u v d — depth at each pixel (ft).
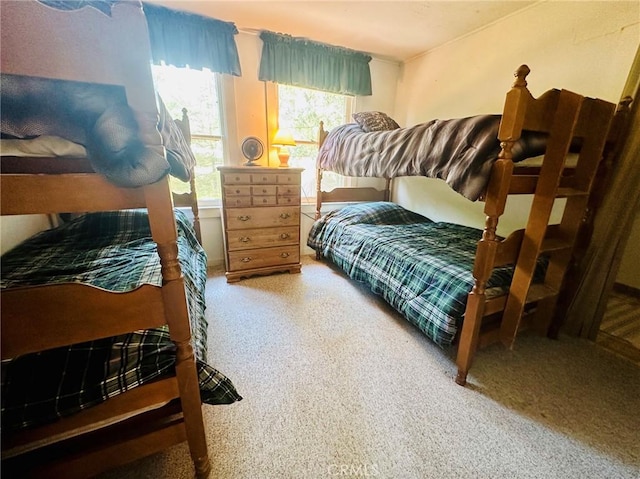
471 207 9.03
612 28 5.69
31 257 4.59
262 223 8.58
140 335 2.80
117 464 2.77
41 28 1.71
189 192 9.22
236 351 5.47
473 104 8.70
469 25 8.07
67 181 2.02
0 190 1.92
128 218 6.49
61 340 2.21
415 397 4.44
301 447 3.62
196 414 2.94
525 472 3.35
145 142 2.07
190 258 5.80
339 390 4.55
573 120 3.79
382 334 6.10
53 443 2.64
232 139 9.20
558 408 4.25
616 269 5.50
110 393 2.49
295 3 7.02
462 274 5.15
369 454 3.54
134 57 1.92
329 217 10.31
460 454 3.55
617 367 5.15
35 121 1.90
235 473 3.29
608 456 3.54
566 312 5.87
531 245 4.37
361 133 8.07
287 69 9.11
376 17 7.68
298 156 10.64
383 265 6.93
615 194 5.26
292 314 6.87
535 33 6.98
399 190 11.69
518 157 4.15
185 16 7.55
